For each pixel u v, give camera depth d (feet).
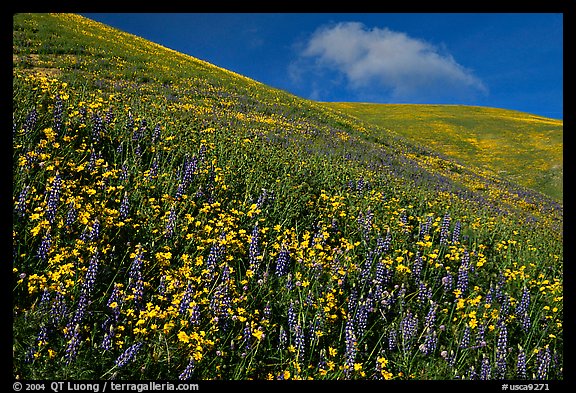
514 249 38.99
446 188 63.16
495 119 210.38
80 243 19.98
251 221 28.48
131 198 26.37
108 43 113.09
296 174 41.39
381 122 194.29
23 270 18.12
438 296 26.09
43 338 15.28
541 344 23.31
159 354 16.10
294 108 101.35
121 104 45.21
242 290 21.63
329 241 30.32
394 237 32.35
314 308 21.31
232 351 17.85
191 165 30.83
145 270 20.81
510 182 103.96
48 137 27.58
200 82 99.50
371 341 21.11
